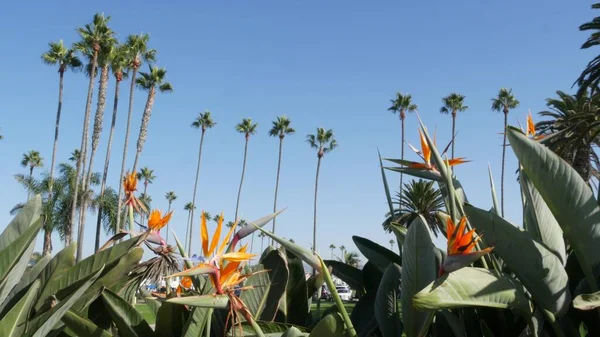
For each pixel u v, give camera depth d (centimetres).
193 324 231
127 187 252
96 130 2939
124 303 246
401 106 4034
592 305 194
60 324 254
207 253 196
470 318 253
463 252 187
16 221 269
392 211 306
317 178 4234
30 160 4828
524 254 217
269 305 276
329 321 200
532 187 250
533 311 240
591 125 1653
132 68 2988
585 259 234
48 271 247
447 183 230
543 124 2066
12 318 199
